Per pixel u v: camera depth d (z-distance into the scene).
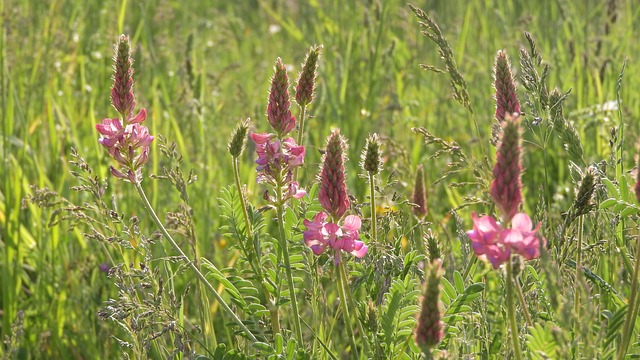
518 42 9.45
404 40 10.50
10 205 6.89
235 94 9.62
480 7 10.84
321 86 9.19
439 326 3.41
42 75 8.84
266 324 4.89
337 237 3.96
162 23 12.66
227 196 4.78
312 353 4.60
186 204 5.00
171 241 4.46
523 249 3.33
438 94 9.13
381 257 4.29
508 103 4.69
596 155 7.20
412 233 5.36
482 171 5.27
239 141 4.55
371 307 4.34
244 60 12.63
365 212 7.07
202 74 9.08
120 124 4.42
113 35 9.60
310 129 8.67
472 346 4.47
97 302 6.54
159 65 9.94
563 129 5.16
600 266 5.33
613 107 7.40
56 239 6.92
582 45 9.63
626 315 3.93
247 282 4.66
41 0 10.22
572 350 3.94
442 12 11.48
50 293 6.80
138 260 5.57
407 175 6.88
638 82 8.72
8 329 6.40
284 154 4.20
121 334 6.10
